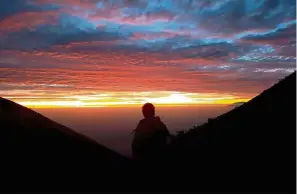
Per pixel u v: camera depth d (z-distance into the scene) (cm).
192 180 575
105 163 713
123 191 555
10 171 562
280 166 516
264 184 488
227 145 675
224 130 764
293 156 524
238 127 741
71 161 674
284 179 480
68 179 589
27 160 621
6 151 626
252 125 711
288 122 636
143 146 659
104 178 621
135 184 592
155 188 566
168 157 682
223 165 596
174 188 553
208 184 543
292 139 570
